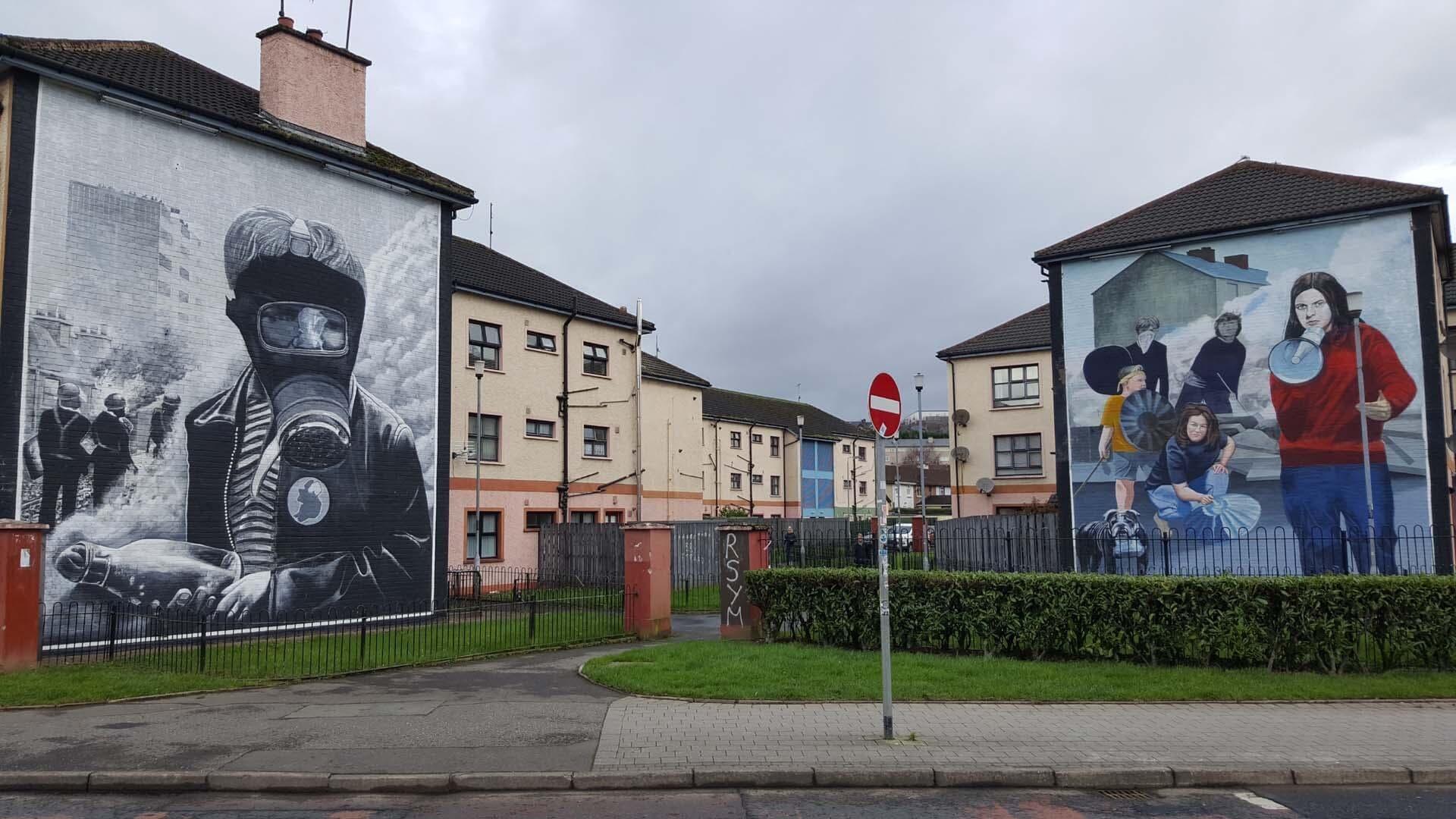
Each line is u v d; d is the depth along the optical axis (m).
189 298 15.73
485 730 8.47
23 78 14.01
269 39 17.77
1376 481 18.02
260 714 9.23
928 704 9.40
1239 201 20.81
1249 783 6.99
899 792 6.86
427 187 19.62
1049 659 11.74
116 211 14.91
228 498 15.98
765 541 15.25
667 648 13.16
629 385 33.69
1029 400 34.88
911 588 12.66
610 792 6.91
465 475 26.75
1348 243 18.69
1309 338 18.91
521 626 16.20
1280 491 18.88
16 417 13.56
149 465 15.00
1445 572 17.22
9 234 13.68
